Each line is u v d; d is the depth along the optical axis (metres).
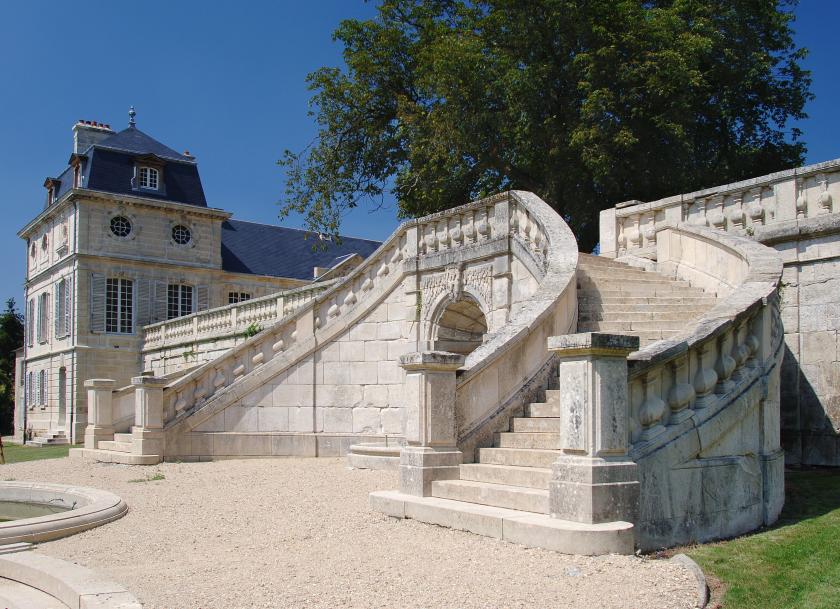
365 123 28.00
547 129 22.30
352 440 15.47
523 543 6.42
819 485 9.70
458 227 14.69
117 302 39.88
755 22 24.61
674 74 20.33
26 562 6.44
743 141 25.95
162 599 5.39
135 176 41.03
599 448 6.37
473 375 8.84
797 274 12.41
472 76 21.94
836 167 11.91
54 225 42.59
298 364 16.05
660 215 14.57
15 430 48.91
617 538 6.03
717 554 6.46
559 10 21.31
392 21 27.36
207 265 42.62
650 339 10.69
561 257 11.19
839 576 5.71
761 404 8.02
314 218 28.22
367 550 6.71
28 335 46.62
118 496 10.13
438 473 8.26
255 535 7.76
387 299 15.77
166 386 15.31
